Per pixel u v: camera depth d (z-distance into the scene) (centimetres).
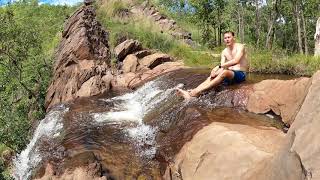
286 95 637
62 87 1253
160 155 614
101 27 1555
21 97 1344
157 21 2412
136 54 1444
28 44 1403
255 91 696
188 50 1655
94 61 1323
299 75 1109
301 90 616
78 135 756
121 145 678
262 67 1221
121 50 1426
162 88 983
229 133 513
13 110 1256
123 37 1558
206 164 494
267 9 4131
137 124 784
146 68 1373
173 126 672
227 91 730
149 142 670
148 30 1689
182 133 617
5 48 1360
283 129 588
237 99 706
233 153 467
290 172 314
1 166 962
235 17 4212
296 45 4434
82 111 951
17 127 1086
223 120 615
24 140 1052
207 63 1488
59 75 1327
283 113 625
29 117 1244
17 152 1016
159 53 1502
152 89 1027
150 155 630
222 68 762
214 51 2211
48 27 2203
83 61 1311
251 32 4356
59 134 812
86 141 712
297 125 327
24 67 1392
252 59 1273
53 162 678
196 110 671
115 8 1841
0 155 1030
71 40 1396
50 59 1475
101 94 1166
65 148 707
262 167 405
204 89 748
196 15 3297
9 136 1057
